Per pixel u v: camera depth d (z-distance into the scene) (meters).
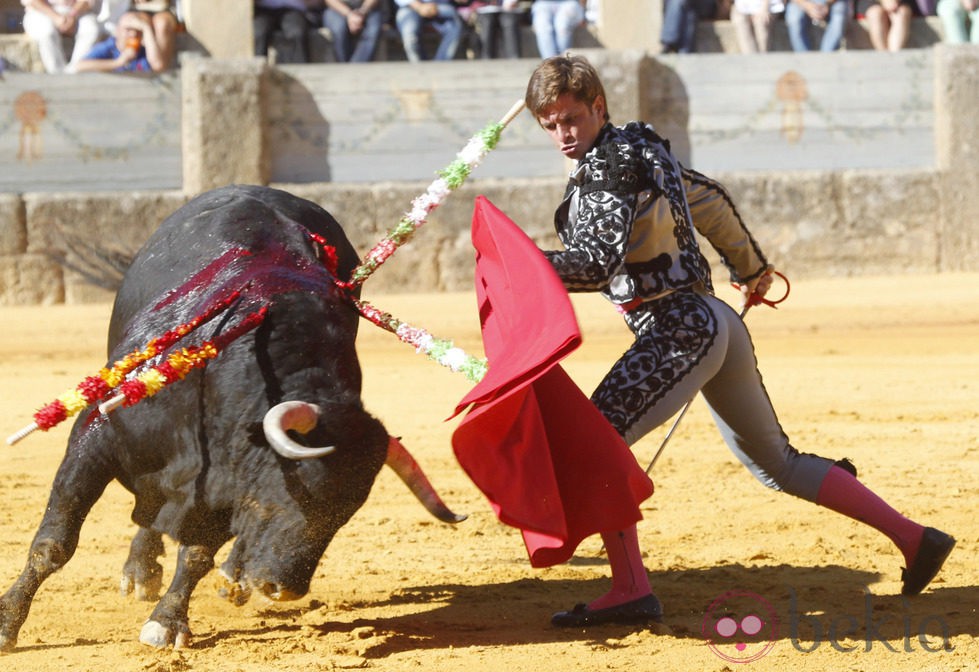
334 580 10.00
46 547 8.32
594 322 27.67
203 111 33.38
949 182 34.88
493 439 7.99
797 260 34.59
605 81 34.16
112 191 33.84
